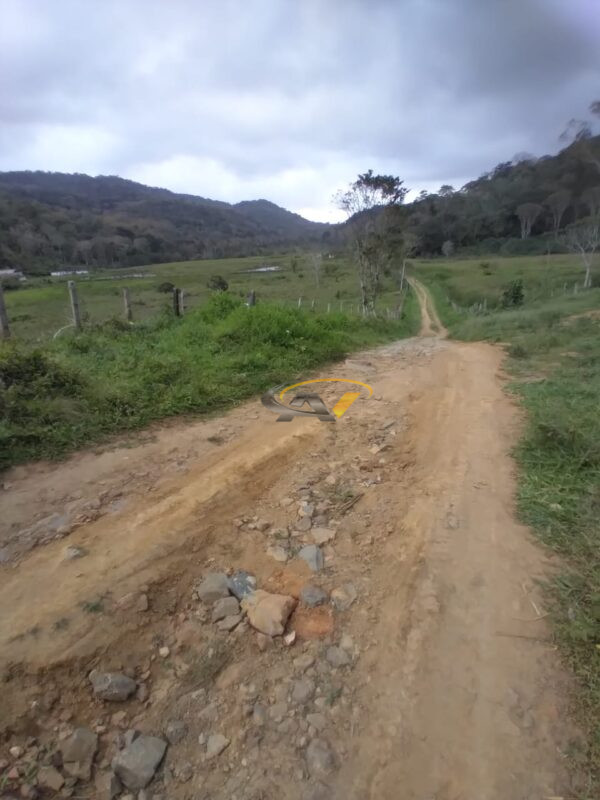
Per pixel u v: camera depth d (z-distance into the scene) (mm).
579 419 4383
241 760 1729
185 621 2350
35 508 3225
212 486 3613
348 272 58250
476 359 9211
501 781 1633
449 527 3068
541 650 2129
